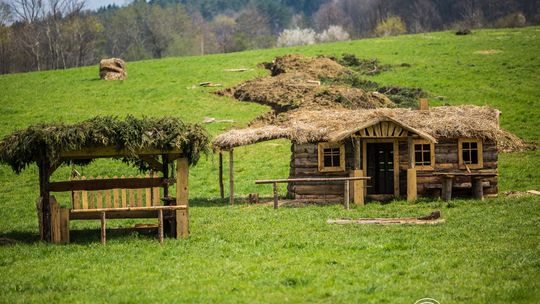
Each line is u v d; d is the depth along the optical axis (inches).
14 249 1104.2
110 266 981.8
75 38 6205.7
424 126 1615.4
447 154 1638.8
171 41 7126.0
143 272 946.1
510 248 1029.8
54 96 3029.0
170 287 868.6
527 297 784.9
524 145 2278.5
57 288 876.0
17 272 959.0
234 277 908.6
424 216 1295.5
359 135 1563.7
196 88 3063.5
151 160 1234.0
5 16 6087.6
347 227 1242.6
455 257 982.4
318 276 902.4
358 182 1546.5
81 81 3329.2
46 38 6112.2
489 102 2795.3
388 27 7263.8
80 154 1159.0
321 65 3166.8
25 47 6038.4
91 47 6471.5
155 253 1061.8
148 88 3105.3
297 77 2970.0
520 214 1326.3
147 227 1237.1
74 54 6240.2
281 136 1627.7
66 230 1154.7
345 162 1627.7
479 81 3073.3
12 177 2025.1
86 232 1232.2
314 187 1622.8
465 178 1626.5
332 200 1608.0
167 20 7475.4
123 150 1159.6
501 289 815.7
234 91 2952.8
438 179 1625.2
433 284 848.9
